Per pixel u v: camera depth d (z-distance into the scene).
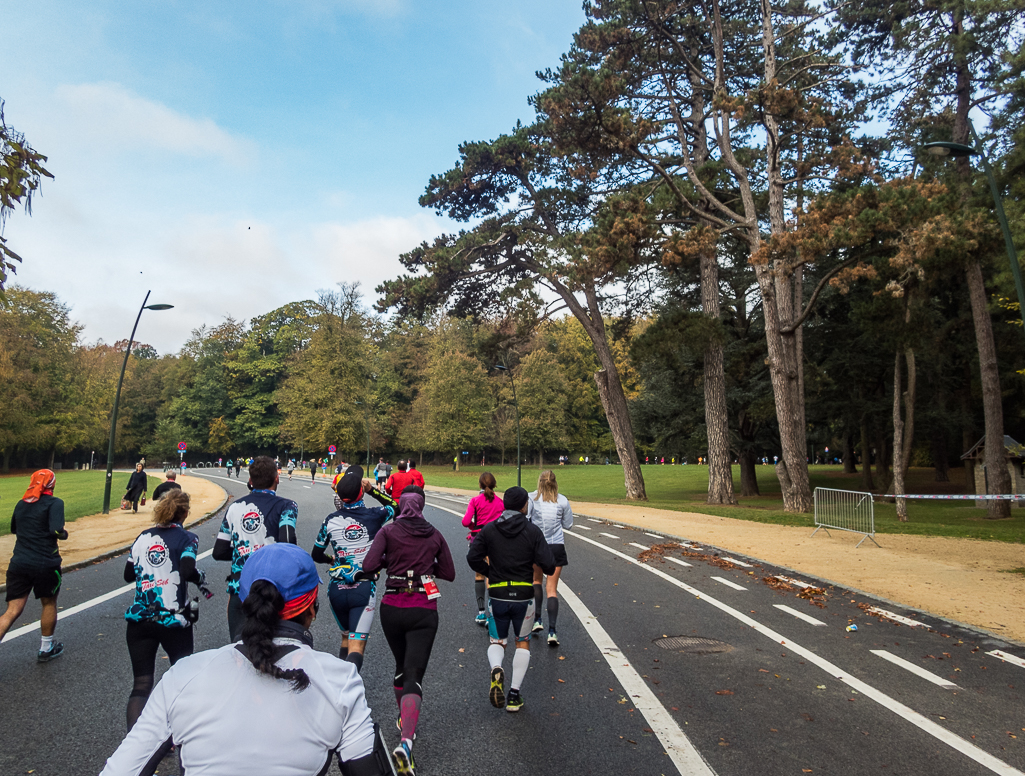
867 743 4.59
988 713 5.18
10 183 8.62
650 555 14.02
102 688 5.72
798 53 26.59
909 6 23.48
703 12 26.56
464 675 6.12
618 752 4.42
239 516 4.97
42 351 73.69
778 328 25.50
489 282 32.59
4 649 6.96
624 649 6.96
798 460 25.09
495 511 8.34
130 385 103.69
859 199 19.81
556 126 22.41
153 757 1.79
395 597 4.61
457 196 30.66
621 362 86.50
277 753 1.80
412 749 4.45
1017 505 32.84
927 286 22.66
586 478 61.19
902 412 35.72
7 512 26.23
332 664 1.96
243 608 1.98
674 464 91.44
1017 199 21.38
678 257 21.58
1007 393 37.38
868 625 8.05
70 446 76.81
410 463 10.45
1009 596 9.90
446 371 77.50
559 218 31.72
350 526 5.55
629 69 25.78
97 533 17.64
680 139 26.19
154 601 4.45
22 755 4.36
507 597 5.33
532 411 81.69
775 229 24.70
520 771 4.13
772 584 10.66
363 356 77.62
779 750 4.46
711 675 6.10
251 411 98.44
